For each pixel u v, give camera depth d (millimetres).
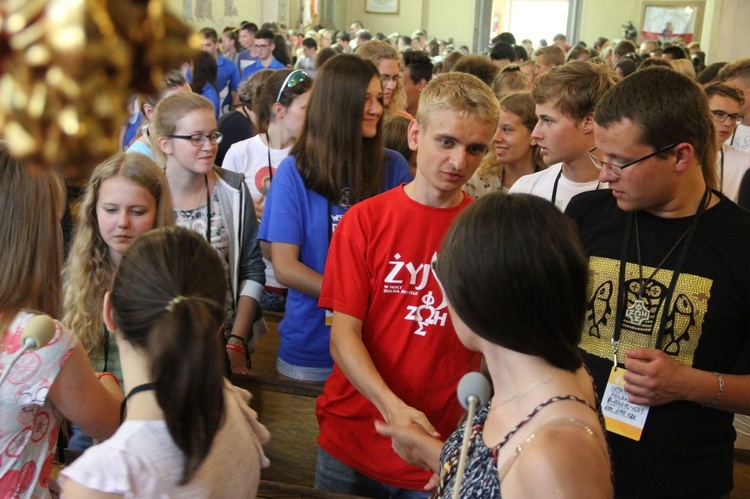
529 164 3197
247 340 2602
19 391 1260
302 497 1763
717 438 1614
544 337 998
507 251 1000
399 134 3219
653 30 20875
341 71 2305
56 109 427
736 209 1619
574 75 2342
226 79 8102
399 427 1554
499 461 994
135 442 1091
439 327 1801
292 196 2357
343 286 1812
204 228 2529
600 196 1785
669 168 1538
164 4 485
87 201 2014
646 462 1605
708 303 1560
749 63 4145
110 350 1987
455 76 1796
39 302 1389
